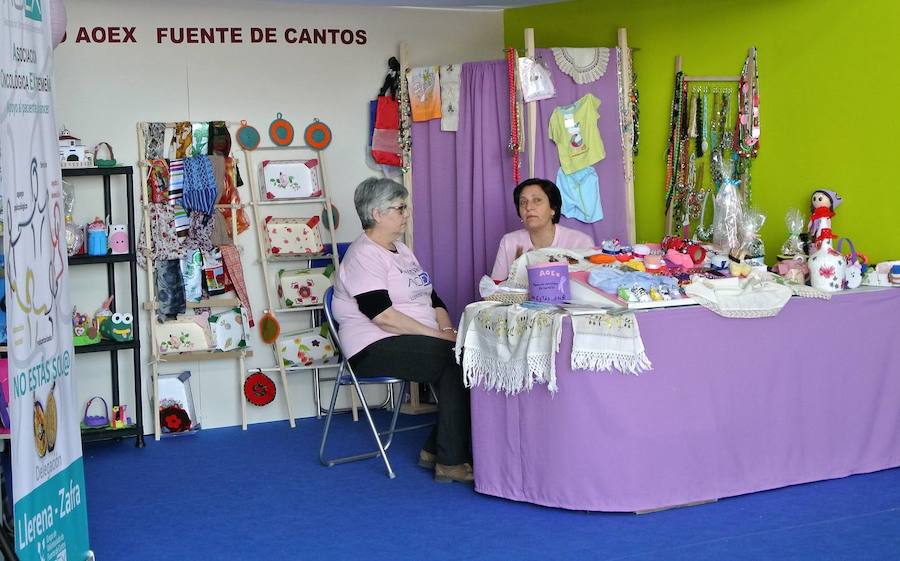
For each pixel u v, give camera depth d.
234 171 6.61
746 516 4.52
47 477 3.74
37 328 3.69
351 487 5.20
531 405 4.64
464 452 5.19
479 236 6.45
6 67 3.50
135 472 5.66
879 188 5.25
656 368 4.54
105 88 6.41
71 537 3.96
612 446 4.53
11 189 3.50
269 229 6.61
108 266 6.38
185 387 6.50
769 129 5.81
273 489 5.22
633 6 6.45
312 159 6.79
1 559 3.51
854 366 4.95
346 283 5.32
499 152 6.40
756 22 5.81
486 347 4.76
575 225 6.35
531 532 4.42
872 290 4.97
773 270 5.30
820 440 4.92
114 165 6.23
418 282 5.49
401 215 5.39
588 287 4.79
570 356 4.48
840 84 5.40
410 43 6.98
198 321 6.52
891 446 5.09
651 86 6.41
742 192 5.96
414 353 5.16
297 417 6.89
